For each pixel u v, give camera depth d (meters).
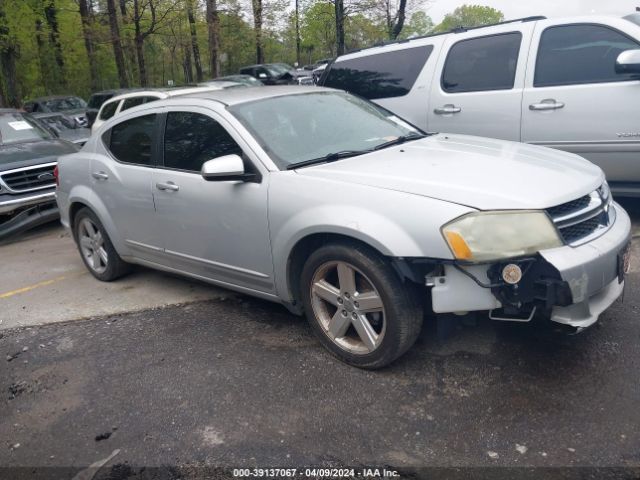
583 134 5.37
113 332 4.30
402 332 3.19
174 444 2.93
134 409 3.27
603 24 5.29
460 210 2.92
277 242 3.59
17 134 8.80
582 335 3.56
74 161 5.33
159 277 5.41
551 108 5.48
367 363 3.37
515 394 3.06
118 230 4.95
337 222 3.21
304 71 27.97
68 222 5.62
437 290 3.01
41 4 23.62
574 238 3.01
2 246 7.53
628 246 3.26
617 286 3.18
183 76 41.91
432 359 3.46
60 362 3.92
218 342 3.96
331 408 3.10
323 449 2.79
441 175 3.25
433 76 6.27
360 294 3.32
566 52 5.47
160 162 4.43
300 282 3.65
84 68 30.23
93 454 2.92
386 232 3.05
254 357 3.70
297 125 4.06
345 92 4.84
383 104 6.68
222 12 25.53
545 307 2.88
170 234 4.40
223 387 3.39
